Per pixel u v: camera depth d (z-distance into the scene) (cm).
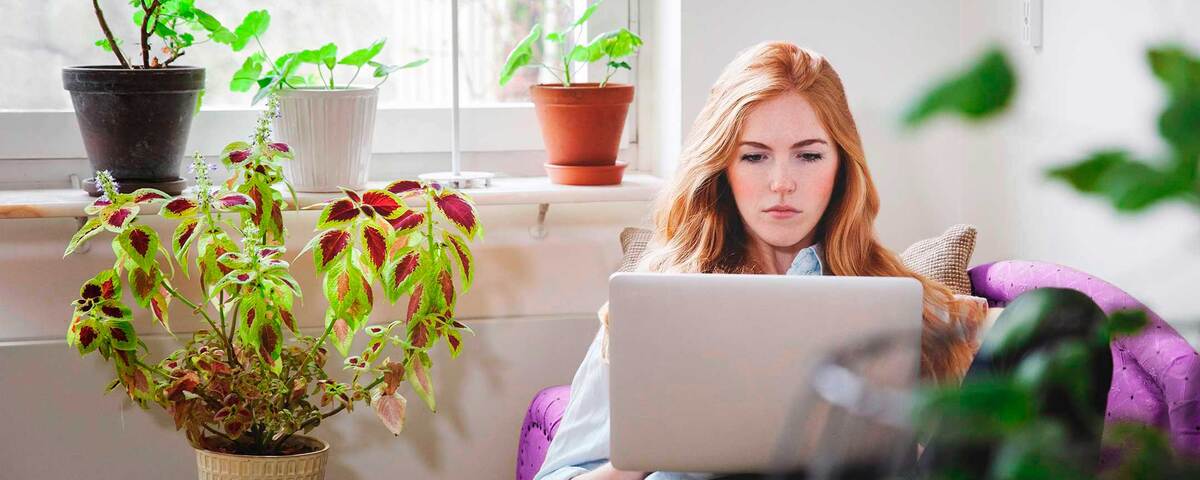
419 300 198
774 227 157
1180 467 27
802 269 157
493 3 250
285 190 224
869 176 160
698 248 162
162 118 207
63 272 218
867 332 126
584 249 241
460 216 197
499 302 238
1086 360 31
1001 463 27
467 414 238
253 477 188
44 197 213
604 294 242
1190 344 145
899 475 57
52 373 218
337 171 221
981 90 23
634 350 129
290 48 243
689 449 131
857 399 40
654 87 251
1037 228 212
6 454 218
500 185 232
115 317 188
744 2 233
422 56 249
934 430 31
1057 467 26
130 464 225
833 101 158
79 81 203
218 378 186
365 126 223
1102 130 191
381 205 192
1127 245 185
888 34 238
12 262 216
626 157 256
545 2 252
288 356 195
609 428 142
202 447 193
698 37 232
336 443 233
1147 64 24
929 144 239
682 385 129
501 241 237
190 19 213
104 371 221
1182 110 23
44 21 230
